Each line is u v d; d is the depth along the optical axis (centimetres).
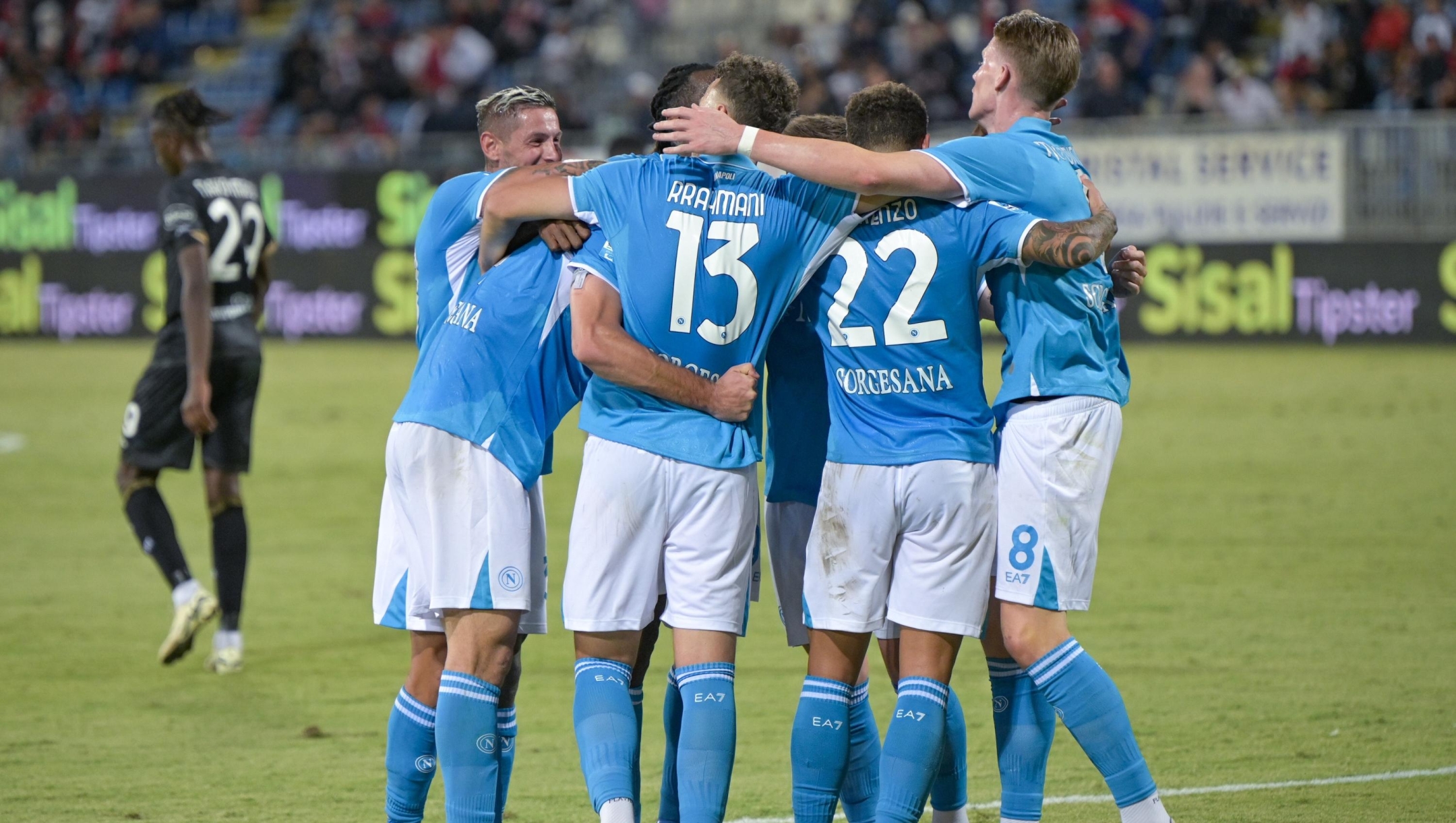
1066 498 1257
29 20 8750
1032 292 1270
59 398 5150
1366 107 6391
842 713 1264
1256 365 5359
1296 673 1959
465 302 1324
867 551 1258
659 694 1939
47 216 6719
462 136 6475
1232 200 5834
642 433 1252
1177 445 3950
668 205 1262
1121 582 2533
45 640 2267
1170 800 1469
